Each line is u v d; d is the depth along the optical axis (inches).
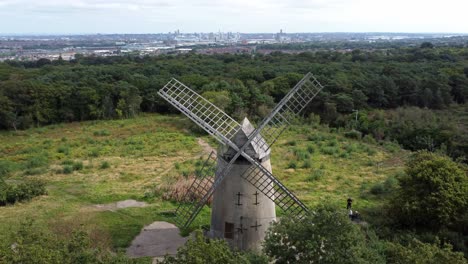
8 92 2225.6
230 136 715.4
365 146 1701.5
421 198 845.8
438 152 1561.3
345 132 1968.5
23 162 1485.0
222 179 714.8
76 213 975.6
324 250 488.4
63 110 2299.5
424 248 519.2
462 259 514.6
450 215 815.1
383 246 699.4
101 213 977.5
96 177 1290.6
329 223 496.4
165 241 834.8
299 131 1943.9
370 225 880.9
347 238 483.8
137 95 2466.8
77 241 490.0
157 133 1957.4
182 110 737.0
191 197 1019.9
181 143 1754.4
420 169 871.7
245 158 703.1
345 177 1294.3
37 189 1109.1
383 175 1316.4
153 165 1430.9
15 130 2139.5
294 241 499.5
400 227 875.4
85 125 2233.0
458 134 1763.0
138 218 951.6
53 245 476.1
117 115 2399.1
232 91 2320.4
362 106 2397.9
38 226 869.8
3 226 879.7
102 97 2388.0
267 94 2439.7
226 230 729.0
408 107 2432.3
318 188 1189.7
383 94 2500.0
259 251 708.7
